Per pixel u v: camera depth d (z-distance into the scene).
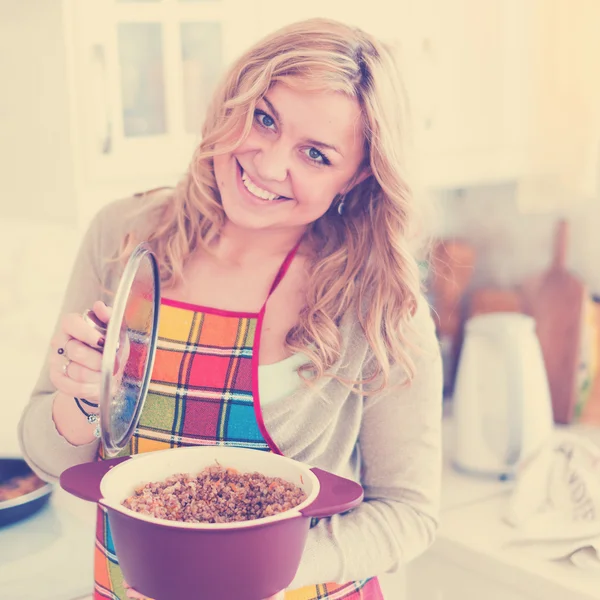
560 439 1.78
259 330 1.10
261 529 0.77
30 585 1.32
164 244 1.18
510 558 1.48
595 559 1.43
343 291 1.10
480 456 1.86
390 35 1.80
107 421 0.77
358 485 0.87
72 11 1.45
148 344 0.91
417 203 1.14
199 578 0.77
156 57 1.56
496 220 2.41
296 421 1.09
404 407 1.11
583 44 2.03
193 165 1.10
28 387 1.66
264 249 1.14
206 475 0.95
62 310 1.22
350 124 1.00
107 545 1.10
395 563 1.08
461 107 1.96
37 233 1.56
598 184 2.23
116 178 1.55
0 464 1.56
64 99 1.48
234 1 1.59
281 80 0.97
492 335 1.84
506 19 1.99
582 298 2.13
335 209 1.14
